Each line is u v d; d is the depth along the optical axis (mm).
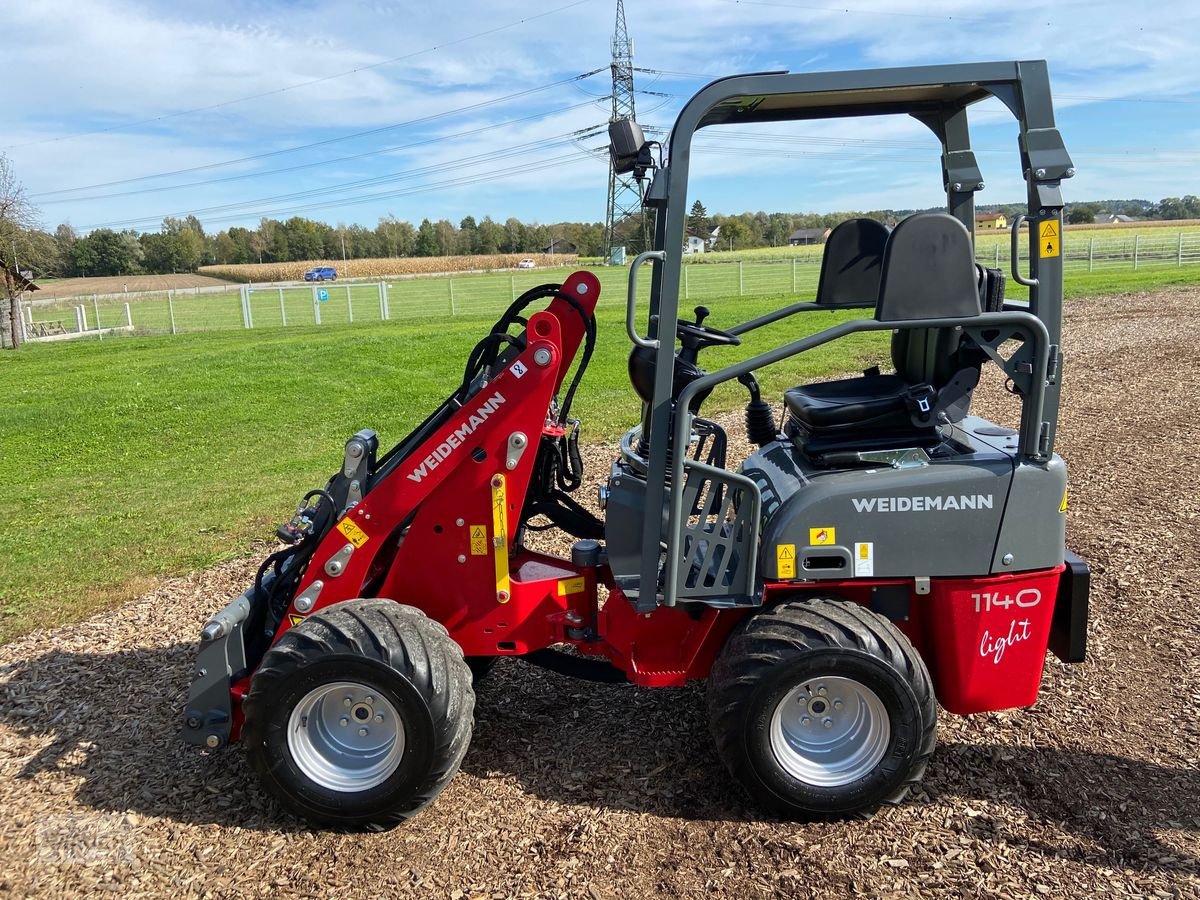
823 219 62812
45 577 6270
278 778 3258
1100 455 8109
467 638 3701
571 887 2994
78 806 3549
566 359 3898
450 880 3057
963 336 3414
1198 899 2822
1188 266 32438
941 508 3186
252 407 12625
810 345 3066
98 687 4590
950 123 3877
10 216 27000
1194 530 6078
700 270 41625
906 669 3117
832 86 3033
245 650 3707
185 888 3066
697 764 3676
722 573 3281
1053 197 2963
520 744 3877
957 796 3400
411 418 11766
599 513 6895
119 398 13305
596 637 3697
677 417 3145
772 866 3061
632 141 3441
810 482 3262
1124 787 3418
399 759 3213
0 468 10086
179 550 6746
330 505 3771
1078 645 3426
